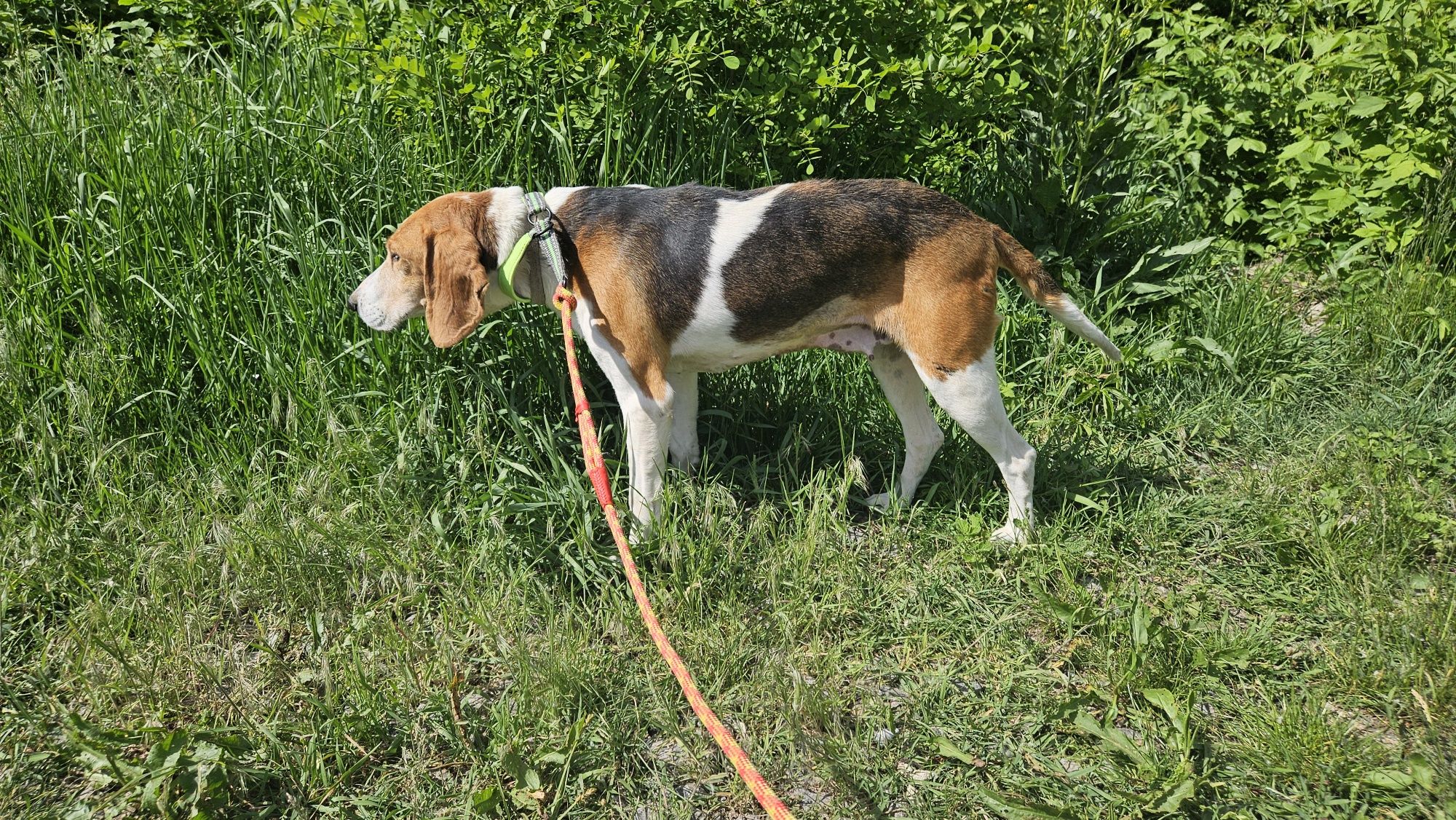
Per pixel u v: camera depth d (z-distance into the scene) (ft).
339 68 10.34
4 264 9.28
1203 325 10.70
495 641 7.98
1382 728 7.50
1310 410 10.07
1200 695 7.64
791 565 8.43
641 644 8.03
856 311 8.34
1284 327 10.78
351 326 9.32
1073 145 10.82
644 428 8.38
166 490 8.80
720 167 9.95
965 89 10.18
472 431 9.01
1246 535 8.77
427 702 7.66
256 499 8.66
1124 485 9.32
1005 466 8.61
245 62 10.49
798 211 8.16
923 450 8.99
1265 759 7.25
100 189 9.70
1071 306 8.48
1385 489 8.94
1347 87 11.79
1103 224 10.94
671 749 7.50
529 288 8.55
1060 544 8.71
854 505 9.19
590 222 8.30
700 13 9.75
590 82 9.67
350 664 7.85
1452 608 7.85
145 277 9.36
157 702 7.61
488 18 9.54
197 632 7.99
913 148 10.36
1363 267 11.44
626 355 8.30
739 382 9.65
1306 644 8.01
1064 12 10.71
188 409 9.18
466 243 8.27
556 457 8.80
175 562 8.21
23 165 9.67
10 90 10.66
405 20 9.46
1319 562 8.47
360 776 7.36
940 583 8.45
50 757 7.36
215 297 9.34
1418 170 11.02
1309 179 11.74
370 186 9.68
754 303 8.20
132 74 11.44
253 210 9.68
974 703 7.70
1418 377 10.21
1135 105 12.36
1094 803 7.16
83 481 8.89
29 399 9.07
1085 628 8.04
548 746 7.41
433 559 8.46
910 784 7.30
